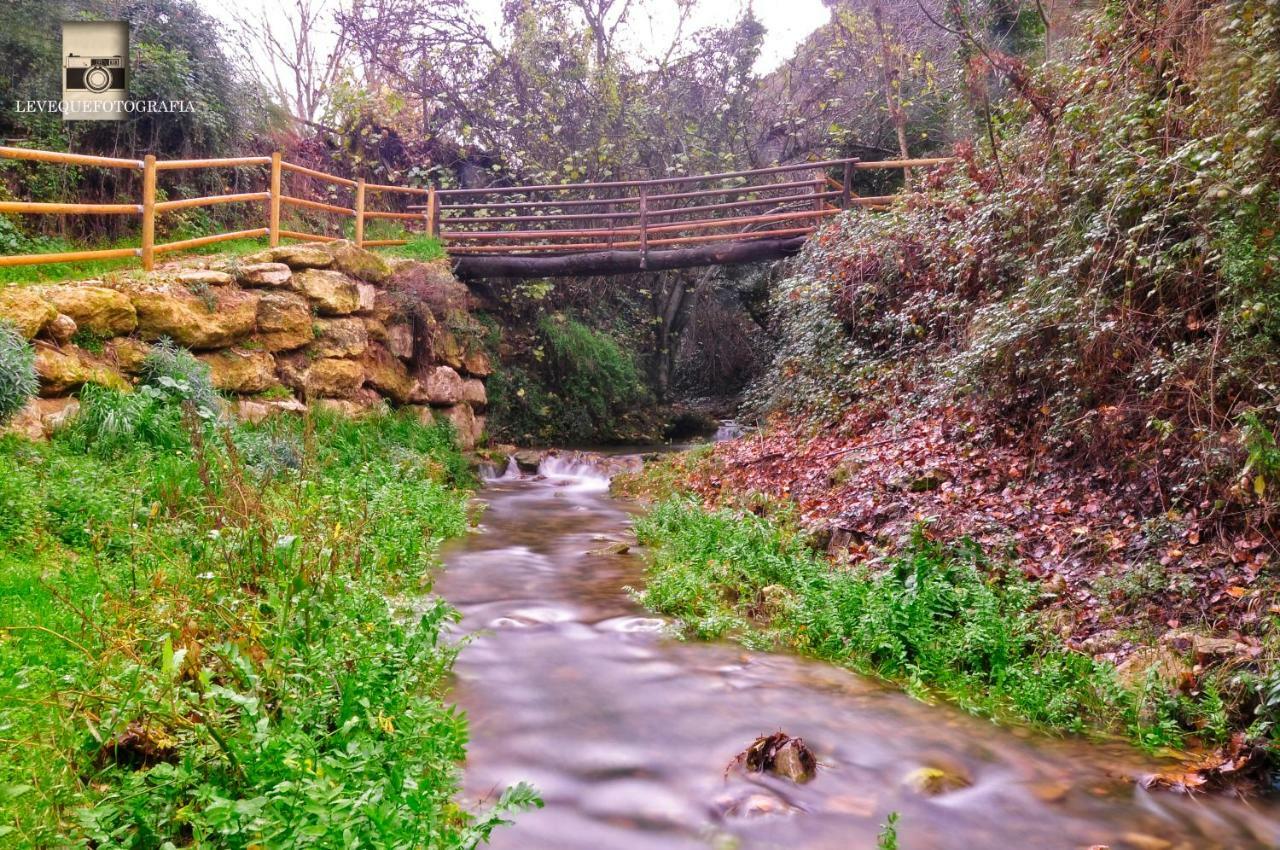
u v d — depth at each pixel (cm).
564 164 1867
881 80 1806
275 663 368
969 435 822
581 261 1505
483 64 1931
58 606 428
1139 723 447
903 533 688
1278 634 460
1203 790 387
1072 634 533
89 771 308
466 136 1866
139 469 672
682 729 445
